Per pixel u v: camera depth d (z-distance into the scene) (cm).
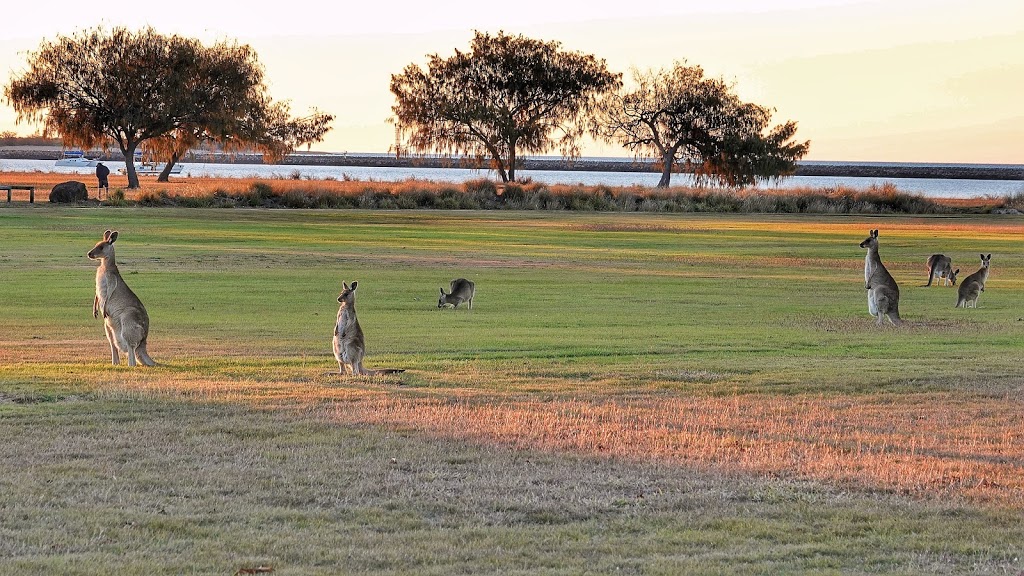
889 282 3838
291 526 1405
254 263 5884
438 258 6475
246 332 3409
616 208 12469
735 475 1697
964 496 1592
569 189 13125
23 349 2947
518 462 1756
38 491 1527
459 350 3048
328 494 1555
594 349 3083
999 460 1830
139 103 14112
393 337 3328
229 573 1215
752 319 3941
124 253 6159
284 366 2692
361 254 6600
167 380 2434
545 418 2084
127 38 14338
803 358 2966
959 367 2812
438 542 1346
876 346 3244
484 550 1316
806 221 11062
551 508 1508
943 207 13288
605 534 1397
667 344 3209
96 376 2469
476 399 2283
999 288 5444
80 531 1357
